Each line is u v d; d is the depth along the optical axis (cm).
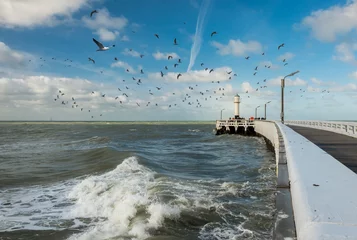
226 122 6594
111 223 916
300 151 716
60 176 1803
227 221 870
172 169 1914
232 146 3822
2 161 2555
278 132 1806
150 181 1423
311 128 3167
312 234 214
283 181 490
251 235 751
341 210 259
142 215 919
